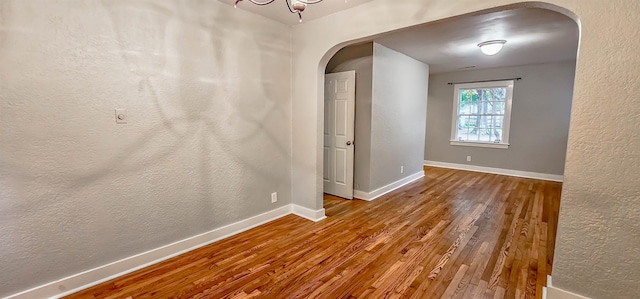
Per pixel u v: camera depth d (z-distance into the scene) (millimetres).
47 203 1843
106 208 2082
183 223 2527
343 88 4086
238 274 2203
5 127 1672
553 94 5328
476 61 5188
